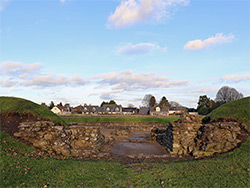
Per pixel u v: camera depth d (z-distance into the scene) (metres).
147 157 13.76
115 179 8.96
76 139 15.49
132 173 9.79
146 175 9.41
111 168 10.59
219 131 14.50
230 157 11.45
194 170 9.70
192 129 16.03
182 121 16.66
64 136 14.45
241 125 15.04
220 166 9.98
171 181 8.49
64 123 18.34
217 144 13.41
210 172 9.26
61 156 12.55
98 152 14.88
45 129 14.52
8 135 12.95
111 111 97.31
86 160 12.27
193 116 17.30
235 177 8.45
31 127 14.27
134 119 49.22
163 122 47.34
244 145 12.80
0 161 8.66
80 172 9.45
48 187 7.54
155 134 23.58
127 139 24.06
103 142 19.08
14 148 11.11
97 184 8.26
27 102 18.77
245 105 17.70
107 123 45.25
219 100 73.50
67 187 7.68
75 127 16.08
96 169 10.12
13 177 7.66
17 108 16.73
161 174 9.45
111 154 14.64
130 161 12.61
